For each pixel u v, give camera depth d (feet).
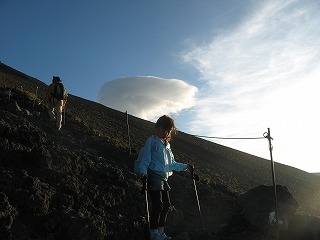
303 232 14.03
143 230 13.05
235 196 21.54
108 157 21.22
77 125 26.53
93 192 13.80
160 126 12.53
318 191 63.77
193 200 17.67
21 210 11.59
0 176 11.98
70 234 11.25
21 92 30.19
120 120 77.51
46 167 13.71
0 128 14.44
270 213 14.58
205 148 82.33
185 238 13.03
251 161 90.94
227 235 14.10
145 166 11.55
